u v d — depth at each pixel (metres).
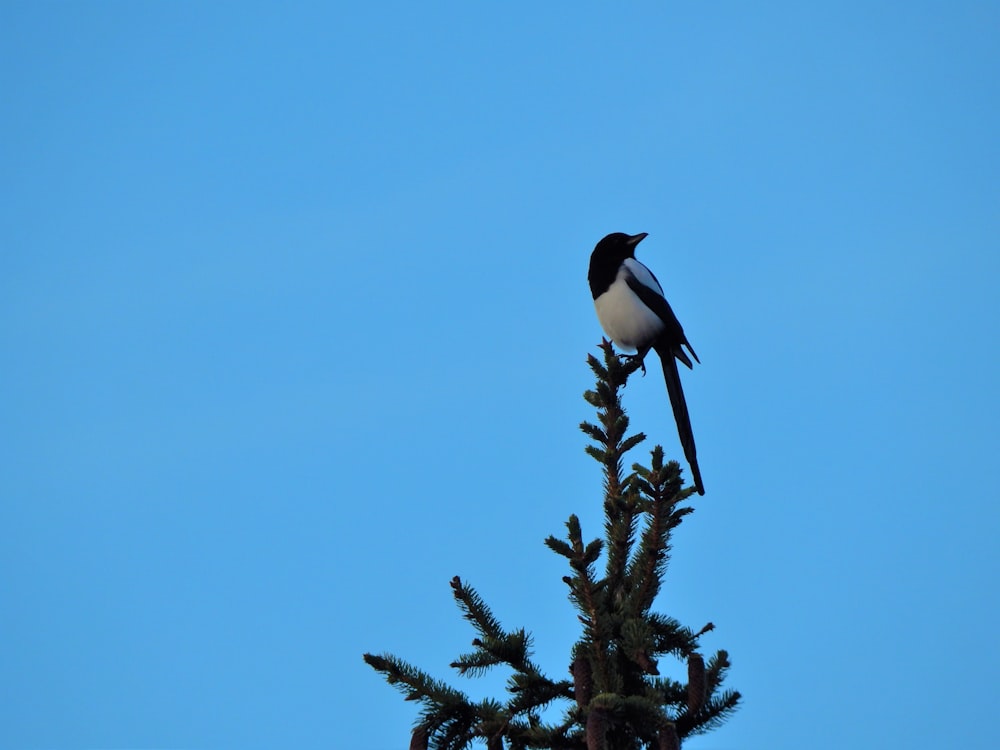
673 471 10.24
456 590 10.45
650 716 8.72
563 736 9.34
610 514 10.84
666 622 10.24
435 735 9.81
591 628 9.74
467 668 10.12
